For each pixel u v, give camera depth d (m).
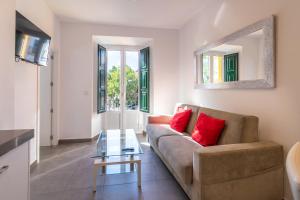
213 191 1.74
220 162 1.75
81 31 4.27
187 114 3.33
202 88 3.59
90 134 4.38
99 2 3.32
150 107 4.83
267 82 2.14
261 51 2.22
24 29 2.41
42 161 3.15
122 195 2.16
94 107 4.61
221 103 3.07
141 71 5.05
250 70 2.40
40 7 3.14
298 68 1.83
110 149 2.52
